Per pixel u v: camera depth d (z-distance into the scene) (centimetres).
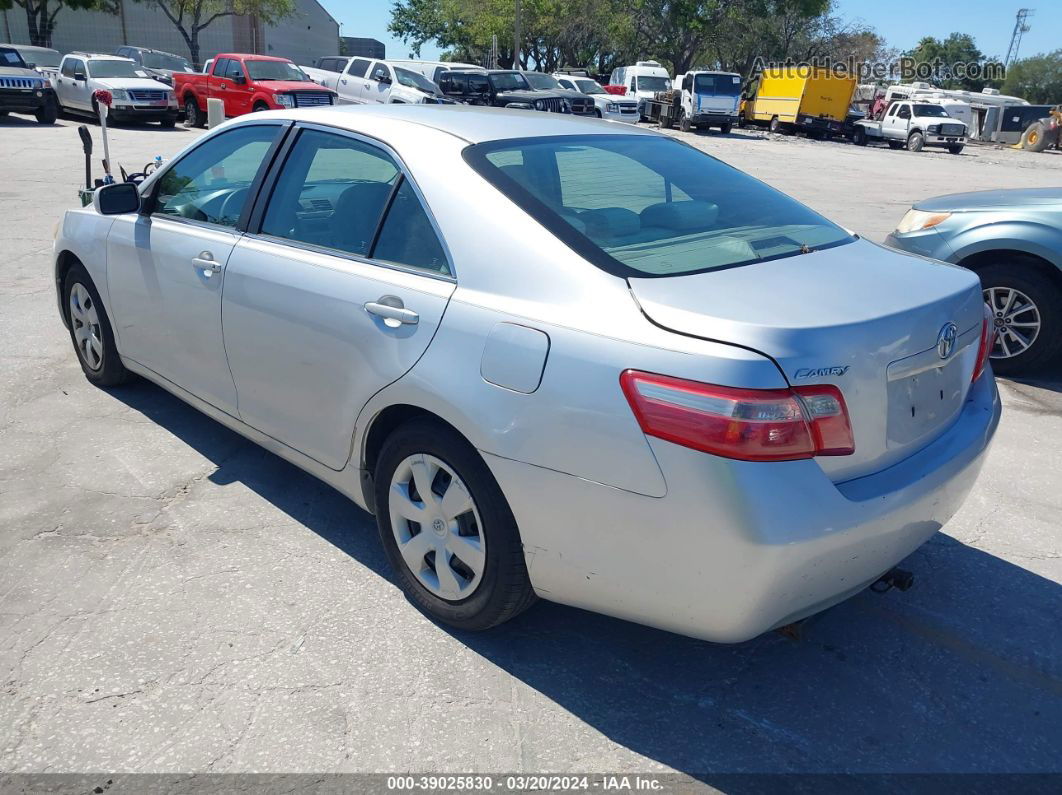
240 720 261
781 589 231
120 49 3002
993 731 267
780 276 264
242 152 380
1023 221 560
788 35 5091
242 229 362
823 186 1733
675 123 3503
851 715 272
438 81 2681
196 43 4453
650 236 281
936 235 592
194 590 322
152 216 416
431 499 290
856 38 5309
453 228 284
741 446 219
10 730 254
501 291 266
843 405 230
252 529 365
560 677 284
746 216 318
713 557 227
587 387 239
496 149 305
